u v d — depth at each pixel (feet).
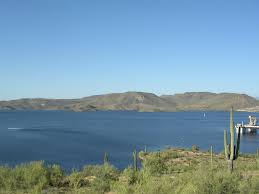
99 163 158.81
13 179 66.08
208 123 620.90
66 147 236.84
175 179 58.29
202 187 47.32
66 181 72.38
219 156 143.33
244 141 295.89
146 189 50.52
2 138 306.55
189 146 242.37
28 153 201.05
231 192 47.47
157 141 286.25
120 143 267.80
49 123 581.53
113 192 59.06
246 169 84.94
